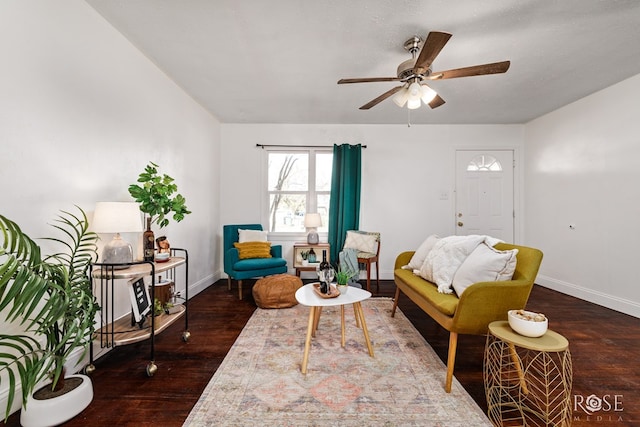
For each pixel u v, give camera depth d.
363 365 1.88
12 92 1.42
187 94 3.29
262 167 4.36
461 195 4.39
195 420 1.38
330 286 2.11
